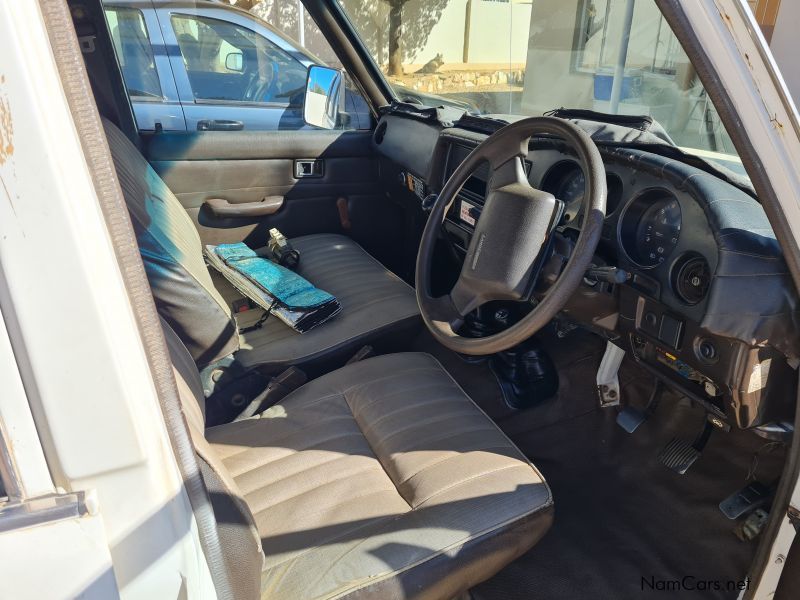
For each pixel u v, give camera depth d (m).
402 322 1.96
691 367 1.27
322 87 2.46
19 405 0.53
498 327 1.81
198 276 1.52
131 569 0.60
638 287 1.32
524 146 1.41
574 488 1.72
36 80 0.49
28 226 0.50
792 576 1.11
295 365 1.79
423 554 1.08
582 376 1.97
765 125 0.85
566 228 1.39
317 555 1.09
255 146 2.46
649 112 1.75
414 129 2.37
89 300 0.52
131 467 0.57
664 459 1.72
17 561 0.56
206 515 0.68
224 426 1.48
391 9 2.53
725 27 0.79
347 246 2.53
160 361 0.62
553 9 2.16
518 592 1.46
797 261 0.96
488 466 1.28
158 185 1.83
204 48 2.46
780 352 1.13
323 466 1.31
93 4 2.02
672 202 1.26
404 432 1.40
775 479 1.53
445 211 1.61
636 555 1.53
